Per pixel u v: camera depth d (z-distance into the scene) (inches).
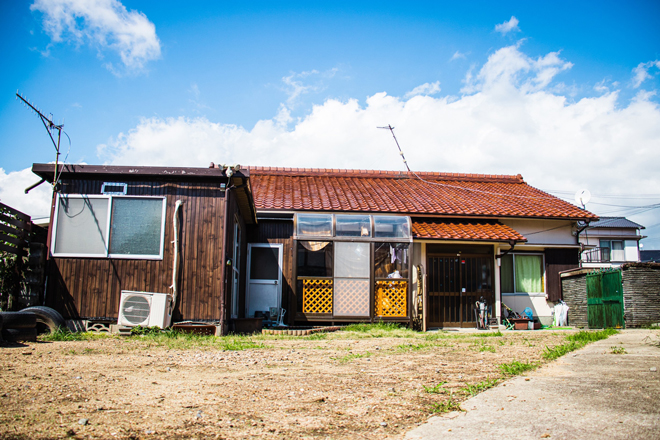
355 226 479.5
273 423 120.8
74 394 141.8
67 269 356.5
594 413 122.0
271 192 582.2
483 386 159.2
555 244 575.5
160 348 258.4
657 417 117.3
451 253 511.8
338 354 252.7
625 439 102.0
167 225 364.5
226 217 366.3
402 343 315.3
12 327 250.8
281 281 509.7
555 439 103.8
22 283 345.1
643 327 430.0
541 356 232.8
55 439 103.7
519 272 572.7
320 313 462.9
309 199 553.6
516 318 512.7
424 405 138.0
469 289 509.0
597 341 301.4
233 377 179.8
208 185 371.9
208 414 127.0
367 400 144.3
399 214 532.4
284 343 308.7
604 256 1168.8
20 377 161.6
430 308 502.0
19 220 350.6
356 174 705.0
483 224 552.1
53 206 363.9
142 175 366.9
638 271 438.6
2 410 122.5
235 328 375.9
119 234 362.0
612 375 172.9
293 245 470.9
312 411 132.0
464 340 336.8
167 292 356.2
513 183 745.6
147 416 123.3
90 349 239.8
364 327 430.6
